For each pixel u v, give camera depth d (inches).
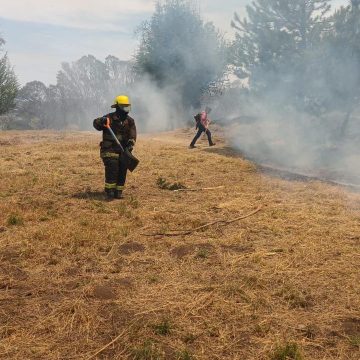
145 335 131.8
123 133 304.7
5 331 132.5
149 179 372.5
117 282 168.6
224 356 123.5
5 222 235.5
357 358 122.8
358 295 159.8
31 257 190.9
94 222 238.4
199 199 305.7
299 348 125.9
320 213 271.4
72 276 173.8
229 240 218.1
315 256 196.9
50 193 312.5
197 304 151.4
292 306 152.0
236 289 161.5
